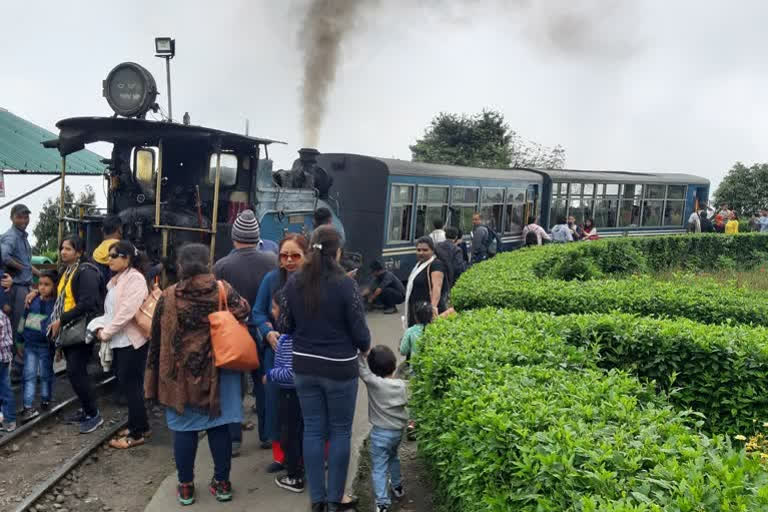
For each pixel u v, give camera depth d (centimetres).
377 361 532
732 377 605
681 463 312
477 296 850
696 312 858
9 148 1152
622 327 651
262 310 590
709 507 264
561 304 846
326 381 486
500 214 1950
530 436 345
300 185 1220
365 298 1364
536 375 460
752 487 281
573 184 2255
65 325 667
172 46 914
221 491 536
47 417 712
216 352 509
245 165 973
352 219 1488
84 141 882
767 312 841
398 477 546
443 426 470
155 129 847
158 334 521
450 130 3597
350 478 577
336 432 497
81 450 643
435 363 518
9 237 798
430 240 772
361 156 1476
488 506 359
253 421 714
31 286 834
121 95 864
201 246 529
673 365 625
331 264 486
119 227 774
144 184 920
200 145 906
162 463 629
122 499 561
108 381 833
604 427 353
